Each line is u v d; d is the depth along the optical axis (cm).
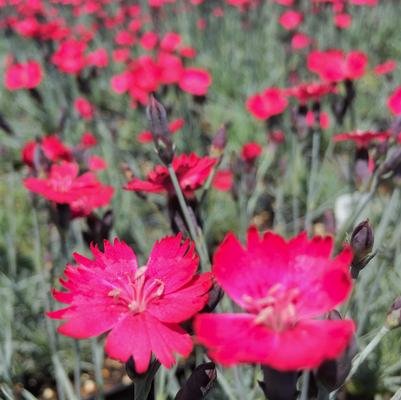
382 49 84
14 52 77
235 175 35
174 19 96
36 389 39
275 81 71
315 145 38
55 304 34
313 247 17
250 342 15
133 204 51
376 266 37
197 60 81
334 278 16
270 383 16
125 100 69
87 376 40
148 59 53
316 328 15
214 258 17
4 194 55
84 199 29
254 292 17
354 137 30
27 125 70
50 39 62
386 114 60
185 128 54
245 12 75
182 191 26
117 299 18
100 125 54
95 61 56
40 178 30
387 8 89
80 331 18
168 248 20
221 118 65
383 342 35
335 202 49
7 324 36
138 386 18
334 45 73
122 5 90
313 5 75
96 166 41
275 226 47
